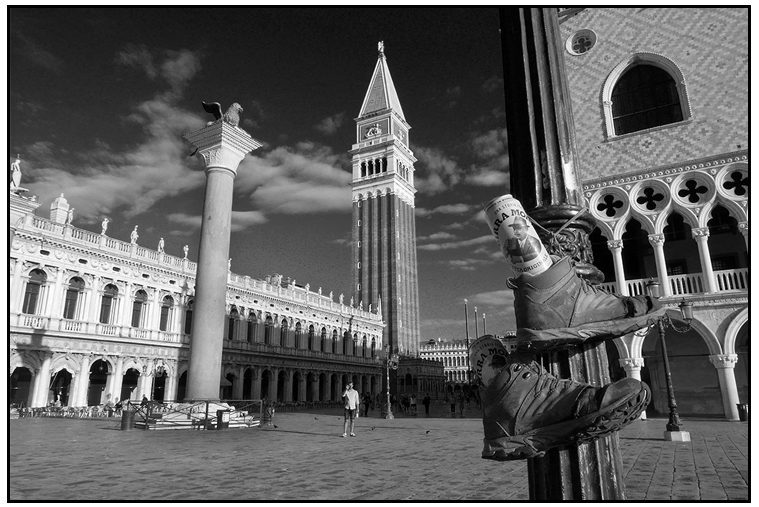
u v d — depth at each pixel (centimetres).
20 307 3550
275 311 5856
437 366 9931
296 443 1688
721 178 1980
